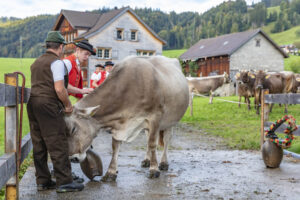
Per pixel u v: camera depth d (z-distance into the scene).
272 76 18.98
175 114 5.88
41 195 4.36
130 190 4.61
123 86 4.93
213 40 46.00
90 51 5.41
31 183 4.91
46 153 4.54
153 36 39.00
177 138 10.40
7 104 3.52
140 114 5.09
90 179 5.06
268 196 4.36
